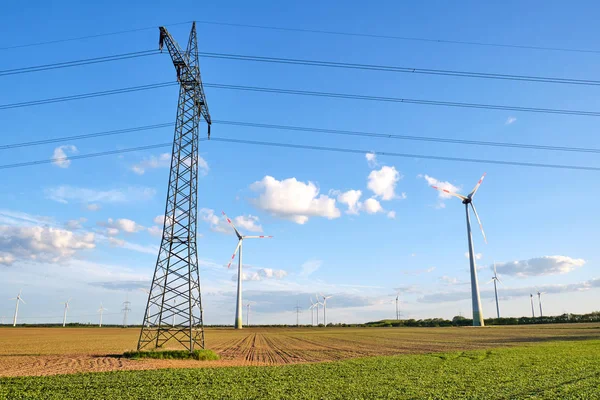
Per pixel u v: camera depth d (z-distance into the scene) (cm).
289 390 2522
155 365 3709
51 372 3269
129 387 2558
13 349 5706
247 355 4888
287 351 5478
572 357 4059
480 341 6956
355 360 4019
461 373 3177
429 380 2875
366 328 16512
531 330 10250
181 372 3150
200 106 4706
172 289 4309
